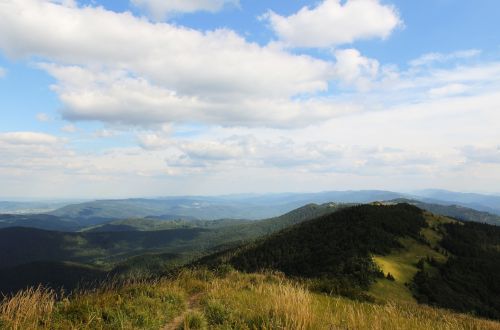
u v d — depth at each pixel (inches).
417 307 833.5
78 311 366.6
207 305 437.1
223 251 5433.1
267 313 368.5
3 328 301.0
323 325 358.9
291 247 3767.2
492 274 3041.3
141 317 374.9
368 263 2652.6
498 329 612.4
